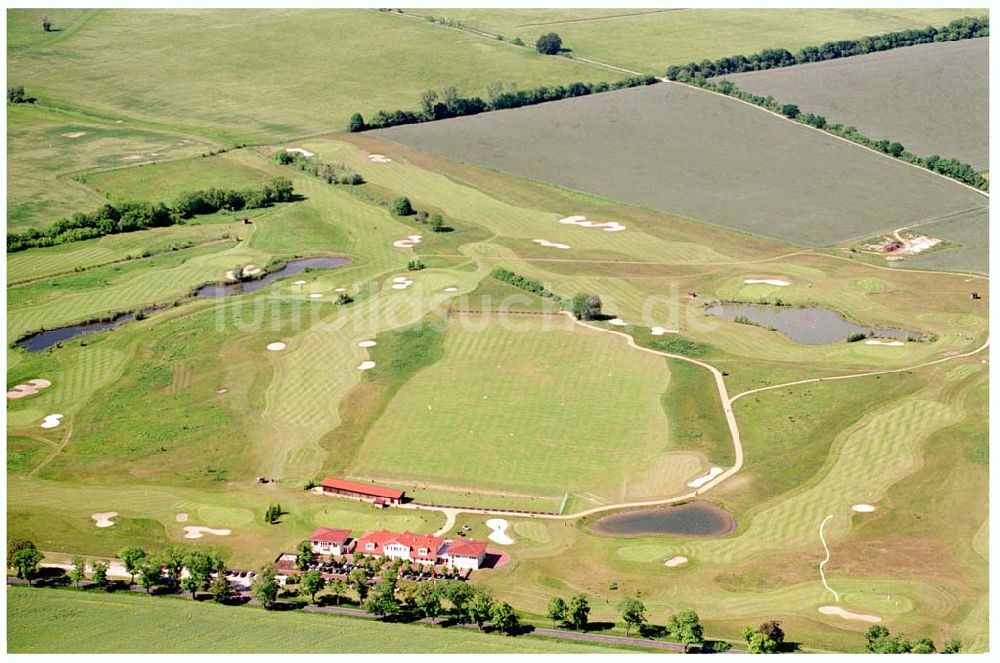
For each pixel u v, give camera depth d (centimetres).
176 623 18875
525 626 18650
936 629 18388
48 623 18900
